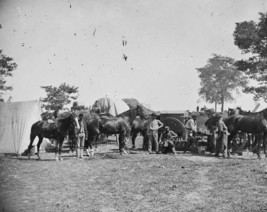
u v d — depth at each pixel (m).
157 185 8.69
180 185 8.68
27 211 6.56
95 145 16.62
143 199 7.46
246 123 13.57
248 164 11.55
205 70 41.94
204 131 15.52
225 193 7.90
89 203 7.17
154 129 15.17
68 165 11.83
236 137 16.42
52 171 10.65
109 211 6.66
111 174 10.12
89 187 8.53
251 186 8.52
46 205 7.00
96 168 11.19
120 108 20.11
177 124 16.75
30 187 8.48
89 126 14.31
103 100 20.12
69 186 8.64
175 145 16.25
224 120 14.39
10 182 8.93
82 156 13.68
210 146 15.06
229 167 11.06
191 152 15.35
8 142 15.87
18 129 16.08
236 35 21.34
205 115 17.80
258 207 6.82
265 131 13.13
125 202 7.23
